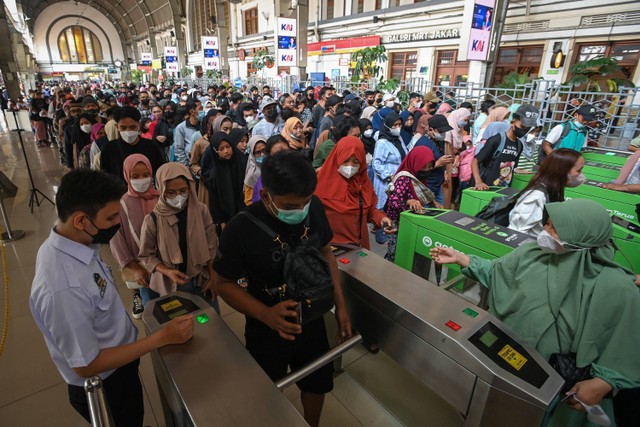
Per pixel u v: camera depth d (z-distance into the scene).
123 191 1.00
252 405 0.88
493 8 7.29
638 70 7.12
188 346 1.04
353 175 2.00
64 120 6.03
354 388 1.91
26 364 2.04
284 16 12.74
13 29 19.89
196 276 1.90
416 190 2.47
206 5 22.62
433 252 1.47
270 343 1.24
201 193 2.82
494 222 2.15
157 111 5.14
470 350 1.04
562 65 8.11
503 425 1.01
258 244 1.09
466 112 4.14
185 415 0.90
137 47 42.09
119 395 1.22
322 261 1.08
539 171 1.92
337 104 5.41
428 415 1.76
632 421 1.33
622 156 4.03
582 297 1.11
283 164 0.97
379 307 1.31
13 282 2.85
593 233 1.06
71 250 0.97
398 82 9.89
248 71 19.86
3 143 9.15
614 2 7.17
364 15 12.70
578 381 1.09
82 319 0.94
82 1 39.81
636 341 1.03
